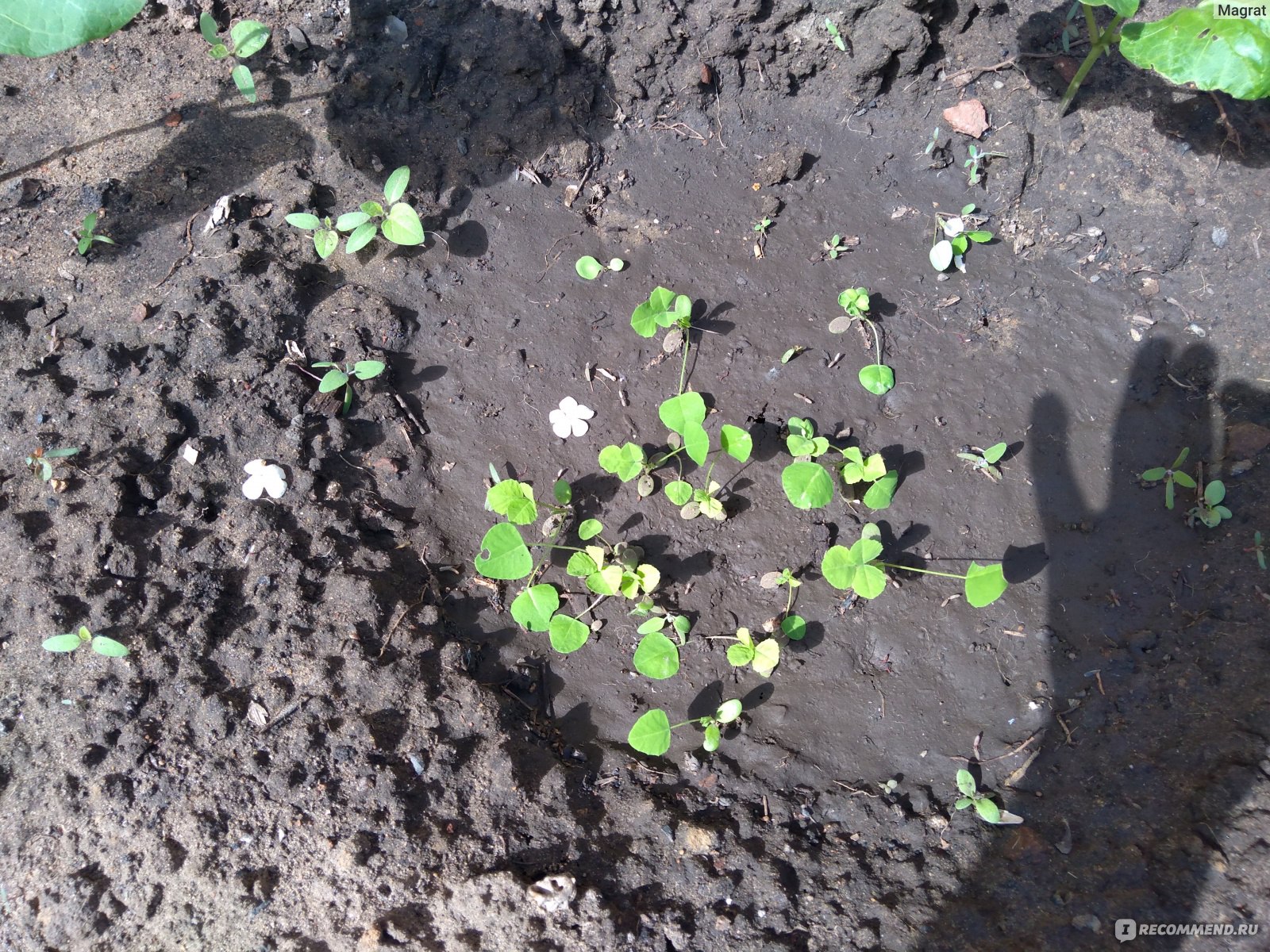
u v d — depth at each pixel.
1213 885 0.29
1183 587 0.35
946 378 0.38
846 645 0.35
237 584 0.34
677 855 0.31
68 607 0.33
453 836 0.31
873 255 0.40
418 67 0.41
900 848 0.32
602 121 0.42
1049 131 0.40
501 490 0.34
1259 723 0.31
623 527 0.37
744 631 0.34
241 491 0.36
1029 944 0.29
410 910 0.30
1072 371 0.38
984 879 0.31
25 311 0.38
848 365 0.39
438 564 0.36
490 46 0.41
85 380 0.36
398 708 0.33
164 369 0.37
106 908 0.30
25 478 0.34
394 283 0.40
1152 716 0.33
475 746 0.33
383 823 0.31
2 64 0.42
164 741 0.31
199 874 0.30
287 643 0.33
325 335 0.39
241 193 0.40
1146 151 0.39
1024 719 0.33
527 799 0.32
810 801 0.33
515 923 0.30
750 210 0.41
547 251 0.41
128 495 0.35
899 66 0.41
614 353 0.40
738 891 0.31
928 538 0.36
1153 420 0.37
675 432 0.38
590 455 0.38
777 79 0.42
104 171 0.40
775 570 0.36
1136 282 0.39
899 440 0.38
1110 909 0.30
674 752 0.34
